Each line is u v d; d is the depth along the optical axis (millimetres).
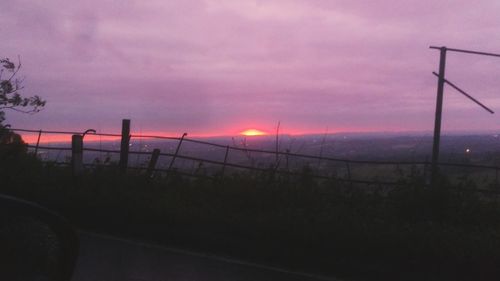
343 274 7996
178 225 9727
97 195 10688
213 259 8148
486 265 7797
